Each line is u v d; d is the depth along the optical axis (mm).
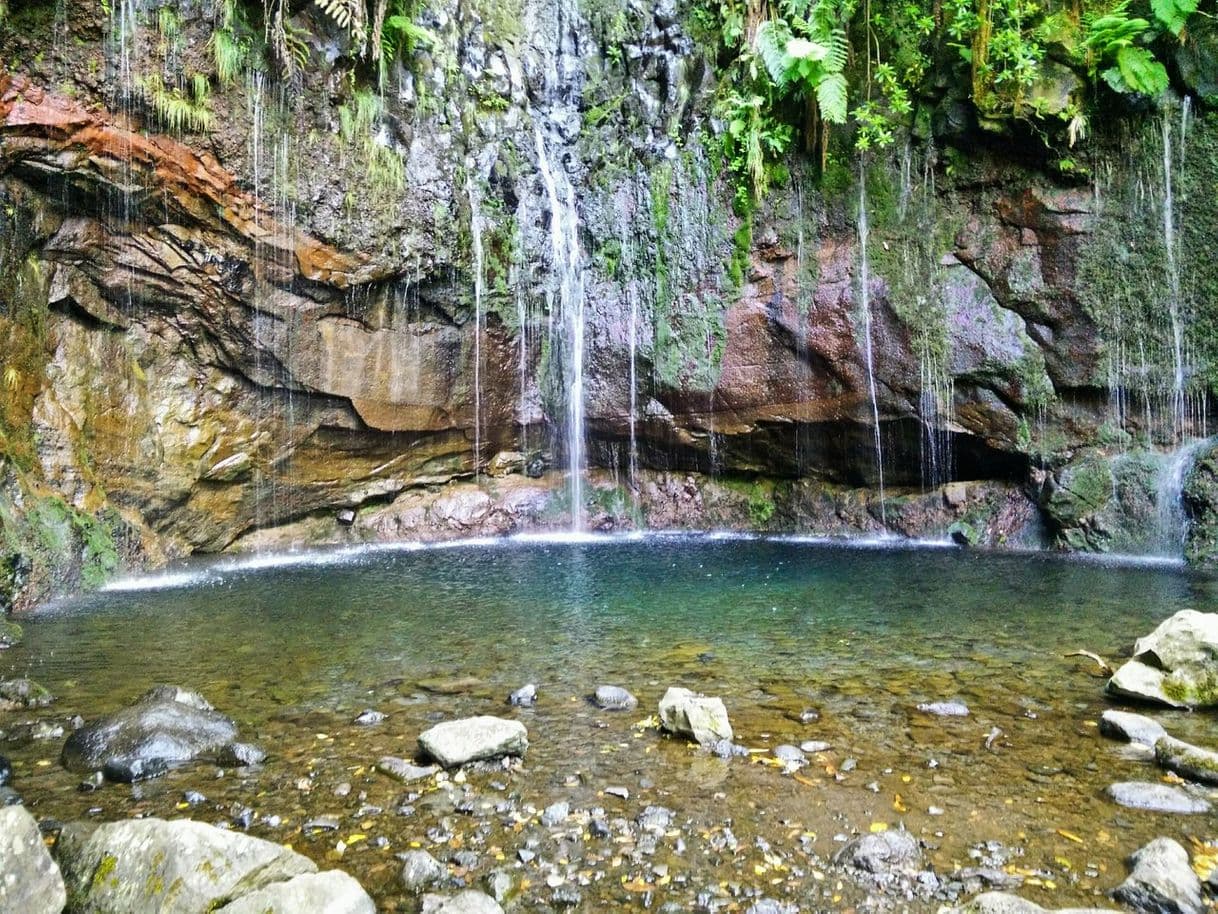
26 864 2676
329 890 2764
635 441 13672
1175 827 3504
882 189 11875
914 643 6504
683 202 12805
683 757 4273
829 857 3297
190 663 6008
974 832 3479
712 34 12617
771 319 12477
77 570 8594
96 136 8531
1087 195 11000
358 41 10344
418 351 11914
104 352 9453
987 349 11484
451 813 3664
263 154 9766
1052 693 5254
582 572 9852
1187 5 9898
